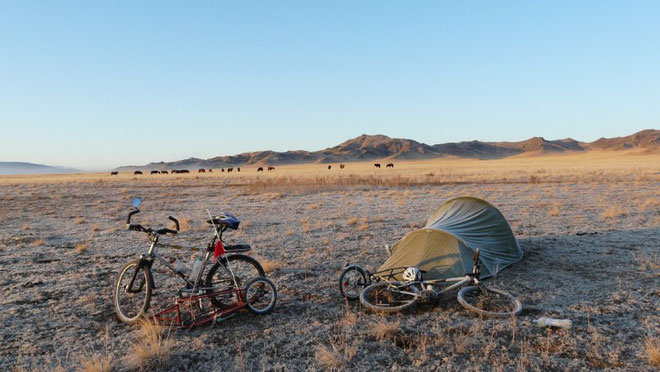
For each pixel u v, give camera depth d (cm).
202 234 1368
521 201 2114
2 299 718
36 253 1101
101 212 2095
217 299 636
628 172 4691
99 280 830
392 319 596
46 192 3688
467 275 679
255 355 495
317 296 709
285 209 2034
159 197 2981
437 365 461
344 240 1212
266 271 870
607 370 445
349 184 3491
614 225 1351
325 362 467
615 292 697
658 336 526
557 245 1075
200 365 473
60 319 624
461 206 985
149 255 607
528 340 518
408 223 1512
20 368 465
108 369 458
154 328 554
